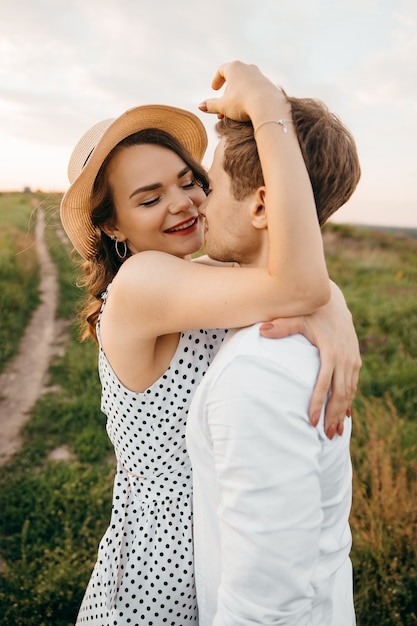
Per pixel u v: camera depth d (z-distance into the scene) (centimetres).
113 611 141
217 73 127
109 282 168
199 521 130
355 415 441
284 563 100
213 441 109
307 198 106
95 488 398
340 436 115
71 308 1045
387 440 382
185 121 155
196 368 136
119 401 138
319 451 105
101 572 148
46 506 384
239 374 103
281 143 109
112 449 480
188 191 148
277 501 99
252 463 99
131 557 143
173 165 141
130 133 142
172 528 142
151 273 121
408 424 423
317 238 107
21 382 675
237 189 118
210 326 116
